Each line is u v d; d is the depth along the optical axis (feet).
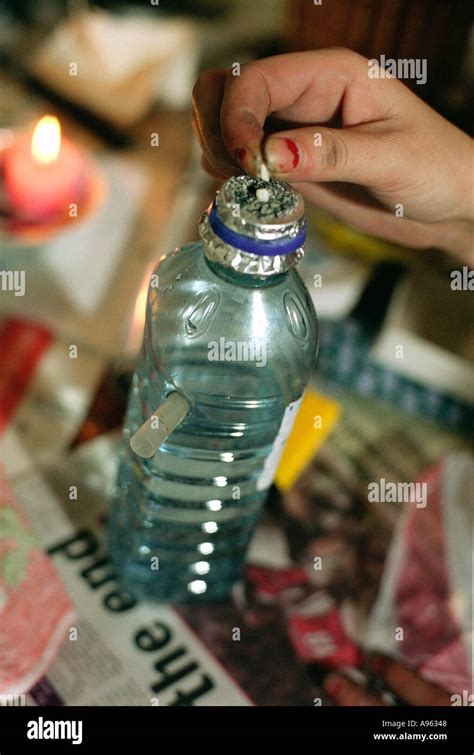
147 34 2.62
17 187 2.12
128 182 2.48
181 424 1.57
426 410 2.13
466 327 2.10
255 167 1.45
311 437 2.00
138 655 1.77
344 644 1.82
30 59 2.72
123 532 1.79
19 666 1.70
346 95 1.65
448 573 1.91
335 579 1.89
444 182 1.68
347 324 2.16
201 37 2.69
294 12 2.08
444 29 1.96
